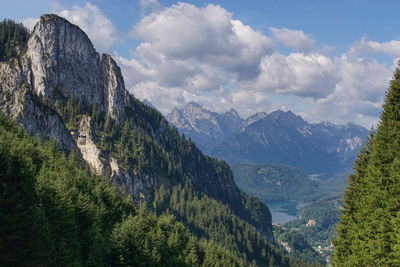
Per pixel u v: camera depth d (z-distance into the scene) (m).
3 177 37.16
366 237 32.62
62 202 54.91
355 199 37.00
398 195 30.70
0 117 103.06
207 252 106.38
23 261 36.69
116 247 58.53
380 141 34.62
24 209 38.16
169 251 83.38
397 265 28.70
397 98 35.03
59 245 47.91
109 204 86.75
